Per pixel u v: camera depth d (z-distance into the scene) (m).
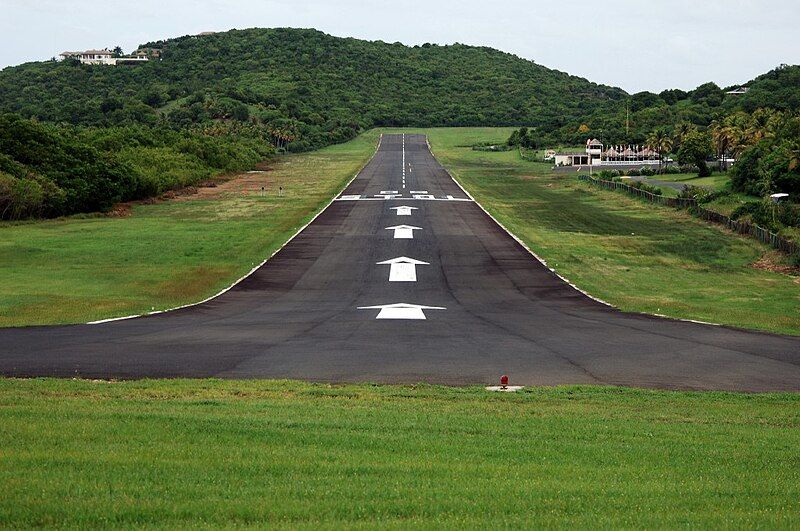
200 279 55.59
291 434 17.11
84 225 85.19
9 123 101.75
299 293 50.72
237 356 29.36
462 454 16.08
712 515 12.80
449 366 28.23
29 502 12.24
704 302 52.38
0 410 18.67
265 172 154.50
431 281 55.88
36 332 34.62
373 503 12.78
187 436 16.58
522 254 67.81
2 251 67.50
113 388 22.70
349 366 27.94
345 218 88.44
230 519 11.95
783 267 67.69
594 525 12.08
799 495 14.27
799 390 25.94
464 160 194.75
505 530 11.75
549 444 17.31
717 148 177.00
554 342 33.84
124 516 11.89
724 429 19.78
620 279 60.62
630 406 22.50
